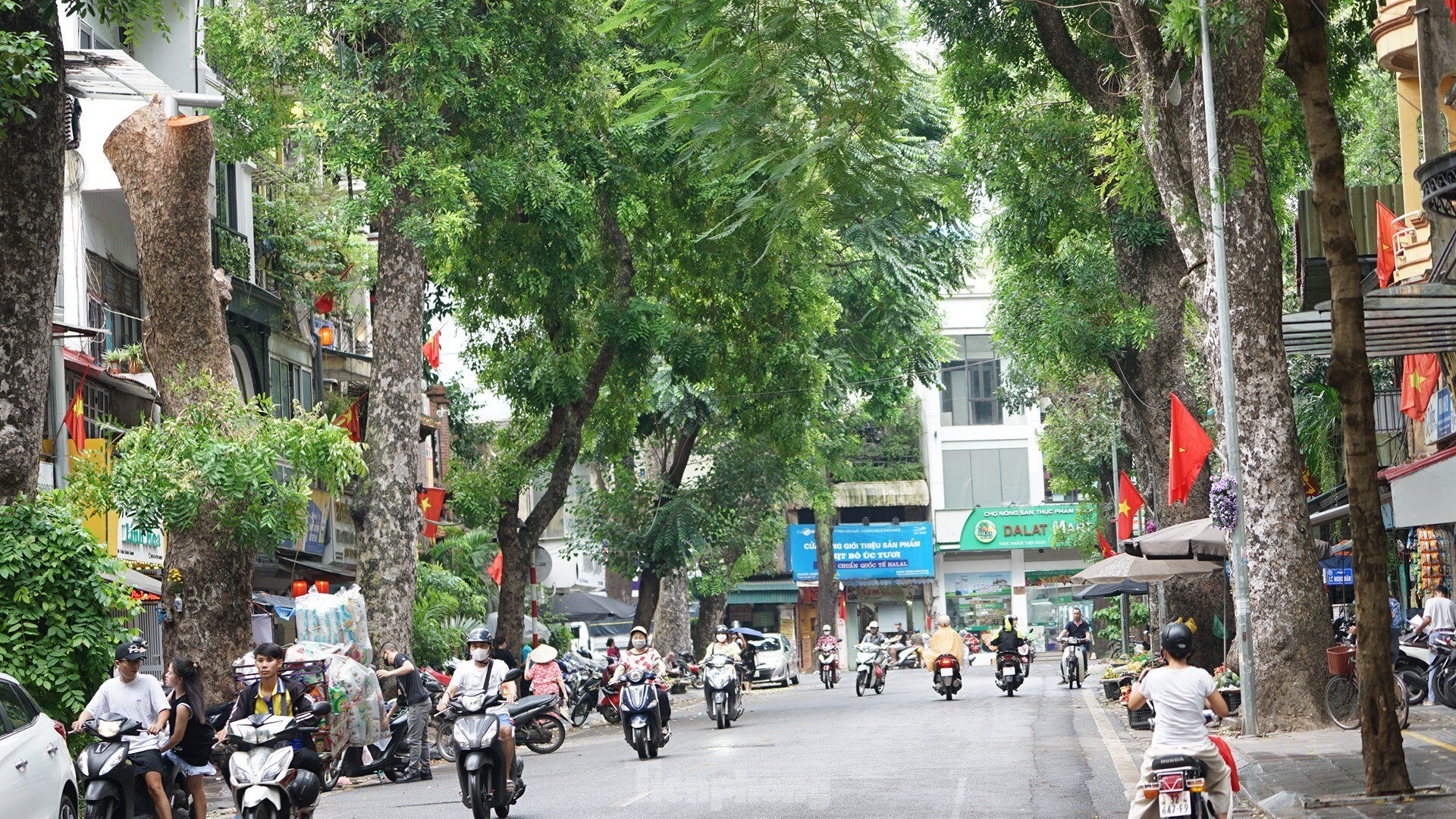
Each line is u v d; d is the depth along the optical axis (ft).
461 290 100.32
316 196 96.17
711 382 113.19
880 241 118.62
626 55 82.94
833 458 167.73
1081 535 157.38
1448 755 44.19
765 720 87.40
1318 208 37.91
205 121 58.65
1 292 48.21
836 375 129.80
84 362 68.28
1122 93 63.93
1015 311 95.76
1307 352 61.77
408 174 75.56
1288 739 54.34
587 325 101.91
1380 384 93.25
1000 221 96.63
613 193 91.35
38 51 40.65
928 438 208.85
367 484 78.79
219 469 55.77
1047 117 87.40
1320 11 38.06
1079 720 77.20
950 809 40.70
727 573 148.66
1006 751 59.11
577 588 179.42
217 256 82.79
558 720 71.41
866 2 36.55
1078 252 97.30
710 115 36.40
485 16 79.51
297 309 96.48
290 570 91.66
